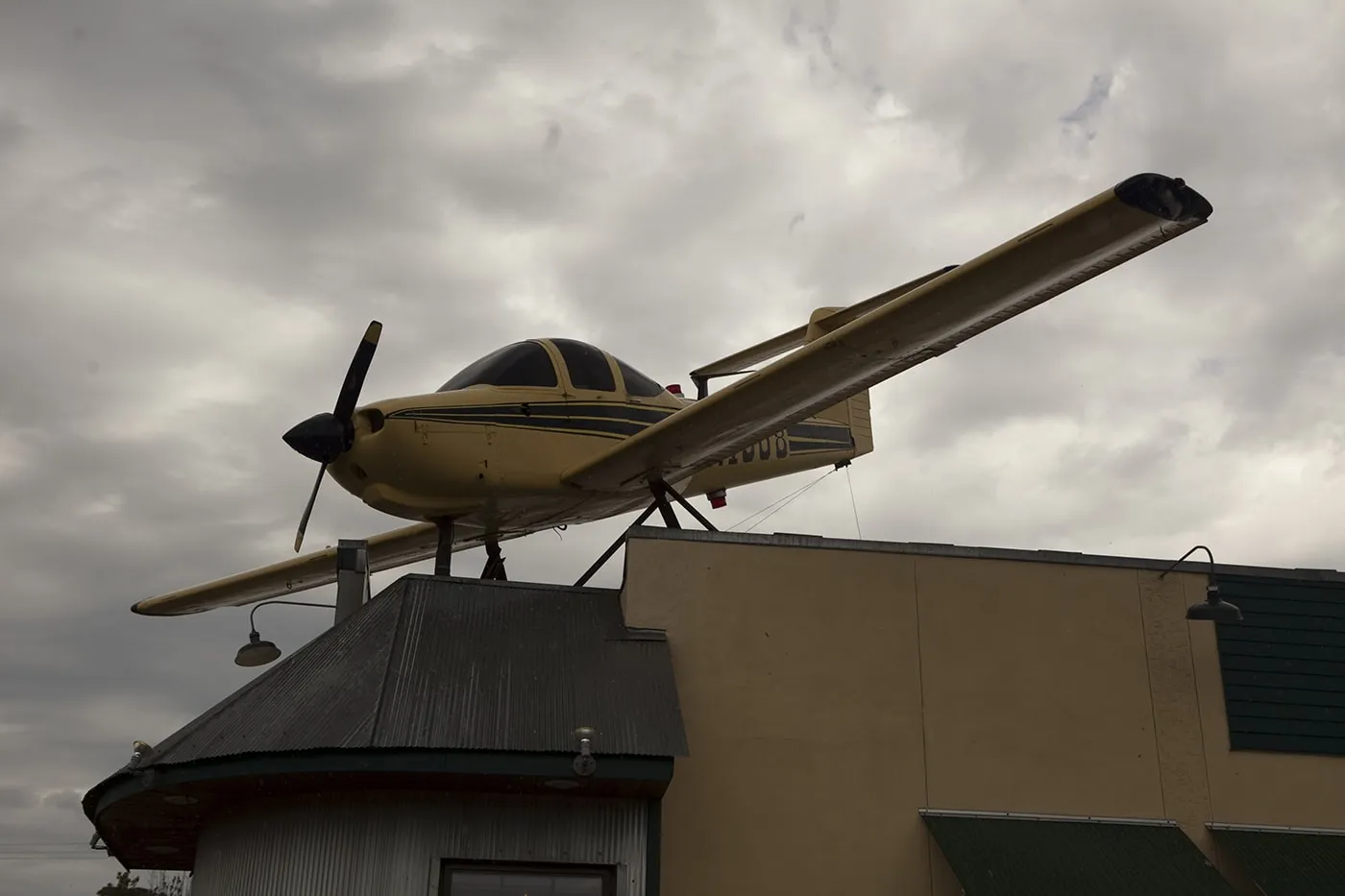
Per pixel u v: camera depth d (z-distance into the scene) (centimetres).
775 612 795
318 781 660
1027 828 769
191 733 720
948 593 826
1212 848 803
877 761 771
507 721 664
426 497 932
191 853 927
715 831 730
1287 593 888
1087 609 846
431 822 666
